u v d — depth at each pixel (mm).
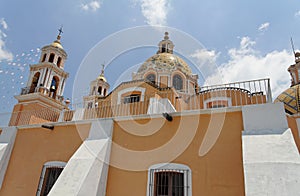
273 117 6027
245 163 4977
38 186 8328
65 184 6348
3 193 8852
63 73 22734
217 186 5969
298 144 7309
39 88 19641
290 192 4105
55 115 12234
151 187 6691
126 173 7219
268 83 6988
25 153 9469
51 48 22875
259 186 4395
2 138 10227
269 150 5141
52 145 9023
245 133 5961
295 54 21078
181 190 6473
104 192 7043
